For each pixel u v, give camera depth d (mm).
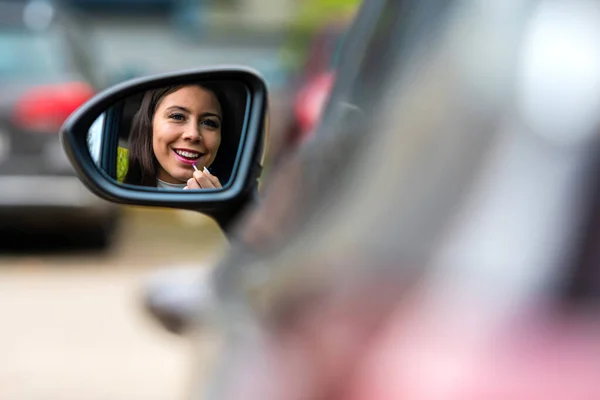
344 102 1943
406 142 1481
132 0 31953
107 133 2170
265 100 2221
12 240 10938
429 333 1237
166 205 2193
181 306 3664
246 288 2041
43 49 9953
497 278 1214
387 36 1805
